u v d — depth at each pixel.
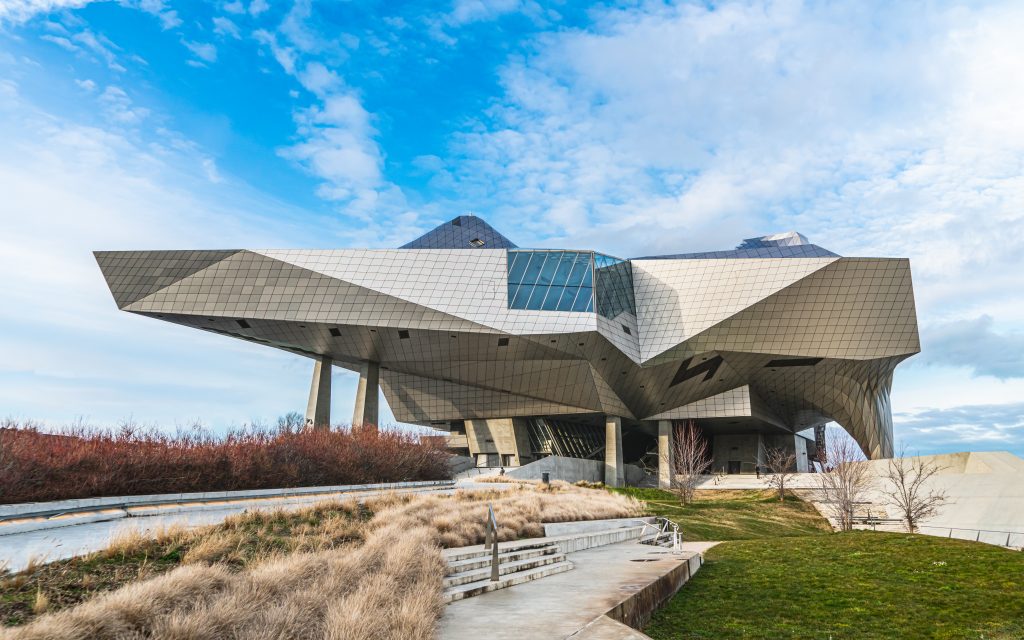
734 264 59.47
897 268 53.19
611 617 10.35
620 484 66.06
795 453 85.31
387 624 8.10
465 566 13.92
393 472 35.72
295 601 8.68
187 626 7.22
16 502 16.27
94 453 19.67
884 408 72.31
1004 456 36.00
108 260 48.72
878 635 12.13
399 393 69.38
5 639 6.45
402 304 50.62
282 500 22.62
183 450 23.27
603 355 57.38
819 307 55.97
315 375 60.19
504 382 61.53
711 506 49.97
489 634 8.65
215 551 11.61
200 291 49.06
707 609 14.23
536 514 23.94
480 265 52.91
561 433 71.69
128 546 11.24
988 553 19.62
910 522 38.28
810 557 21.27
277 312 49.38
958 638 11.87
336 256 51.16
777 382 65.81
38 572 9.66
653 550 21.69
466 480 46.69
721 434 86.50
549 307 53.03
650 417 70.88
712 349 59.88
